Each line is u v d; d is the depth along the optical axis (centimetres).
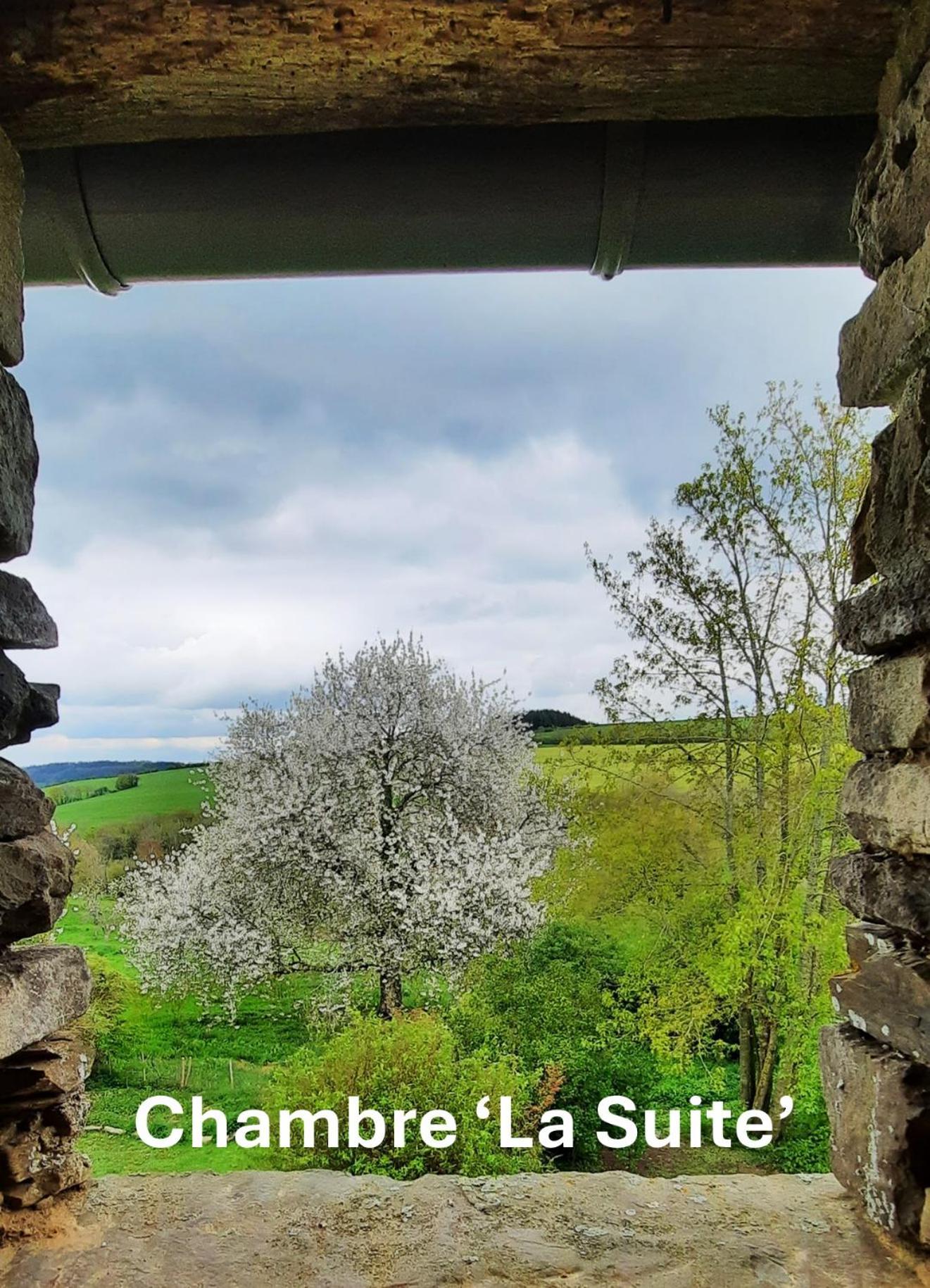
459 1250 97
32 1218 101
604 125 112
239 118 107
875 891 100
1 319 102
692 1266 93
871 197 107
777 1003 491
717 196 114
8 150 105
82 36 94
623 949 564
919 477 94
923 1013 89
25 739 112
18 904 98
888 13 93
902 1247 96
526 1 91
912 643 98
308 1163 349
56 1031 108
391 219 117
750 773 541
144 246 120
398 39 95
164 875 564
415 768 660
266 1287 90
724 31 95
